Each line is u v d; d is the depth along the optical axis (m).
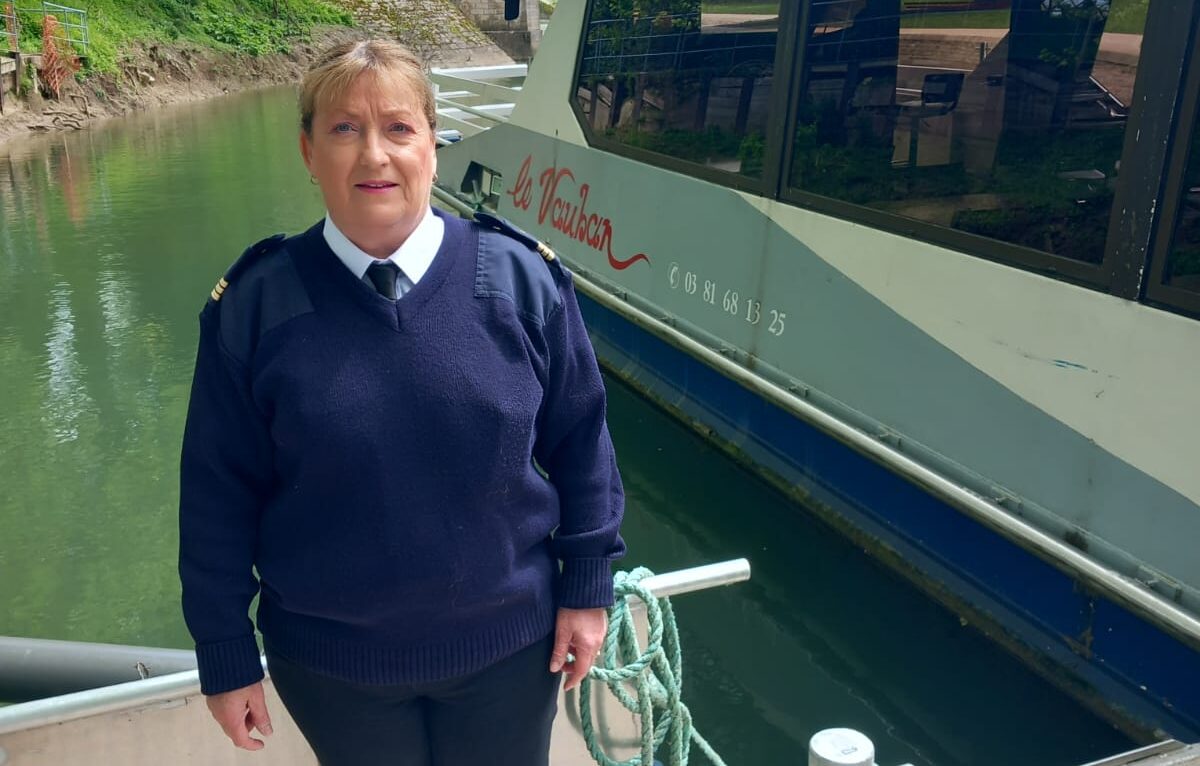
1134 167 3.26
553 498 1.76
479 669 1.69
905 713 3.86
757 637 4.33
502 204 7.88
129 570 5.04
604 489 1.80
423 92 1.59
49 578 4.96
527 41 36.75
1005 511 3.73
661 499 5.30
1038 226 3.60
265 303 1.58
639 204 5.96
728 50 5.11
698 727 3.83
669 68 5.60
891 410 4.25
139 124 20.17
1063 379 3.52
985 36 3.75
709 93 5.27
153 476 5.97
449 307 1.59
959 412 3.93
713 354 5.29
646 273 5.94
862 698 3.96
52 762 2.12
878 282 4.25
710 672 4.12
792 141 4.71
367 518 1.57
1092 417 3.43
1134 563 3.33
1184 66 3.10
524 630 1.72
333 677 1.67
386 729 1.72
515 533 1.67
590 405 1.76
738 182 5.07
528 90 7.29
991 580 3.89
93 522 5.48
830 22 4.45
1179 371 3.16
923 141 4.02
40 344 8.01
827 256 4.52
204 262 10.15
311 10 31.98
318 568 1.61
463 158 8.63
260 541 1.69
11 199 13.01
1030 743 3.65
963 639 3.97
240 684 1.67
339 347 1.56
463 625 1.66
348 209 1.55
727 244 5.19
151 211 12.29
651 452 5.73
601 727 2.46
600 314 6.56
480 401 1.57
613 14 6.18
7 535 5.34
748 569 2.33
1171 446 3.20
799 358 4.75
